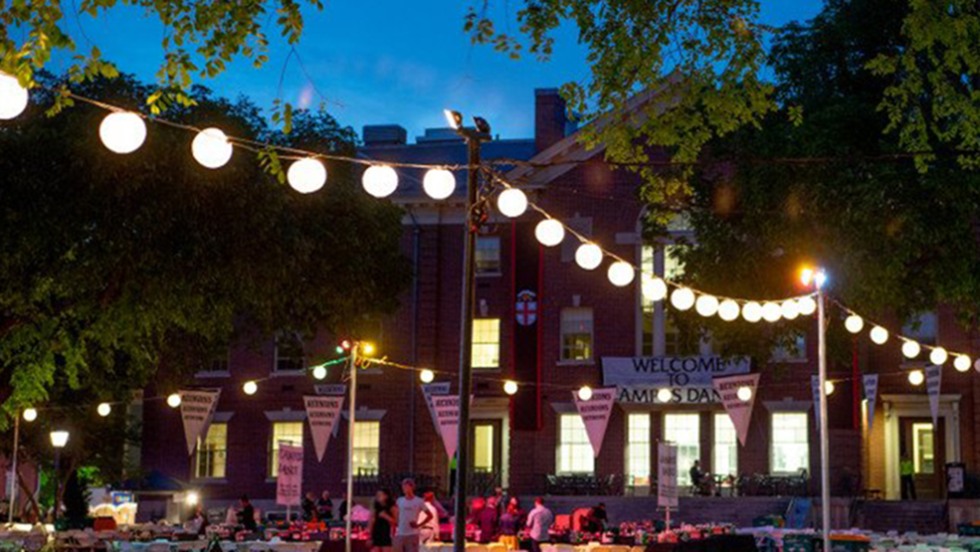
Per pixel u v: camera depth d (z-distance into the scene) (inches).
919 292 1224.2
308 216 1481.3
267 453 2266.2
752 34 885.8
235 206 1326.3
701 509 1971.0
